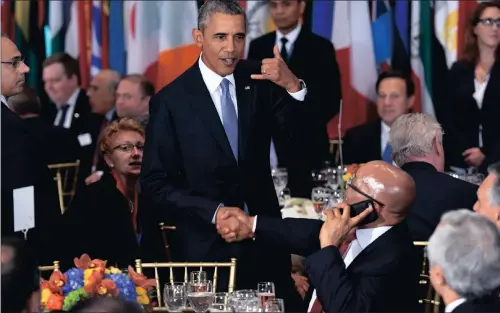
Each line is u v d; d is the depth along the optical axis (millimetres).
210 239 8023
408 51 13641
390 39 13672
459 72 12648
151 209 8594
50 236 8234
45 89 13820
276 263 8258
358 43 13641
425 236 8242
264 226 7816
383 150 12391
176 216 8023
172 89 7996
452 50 13508
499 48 12469
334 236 6598
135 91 12992
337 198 9688
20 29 14227
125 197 8672
